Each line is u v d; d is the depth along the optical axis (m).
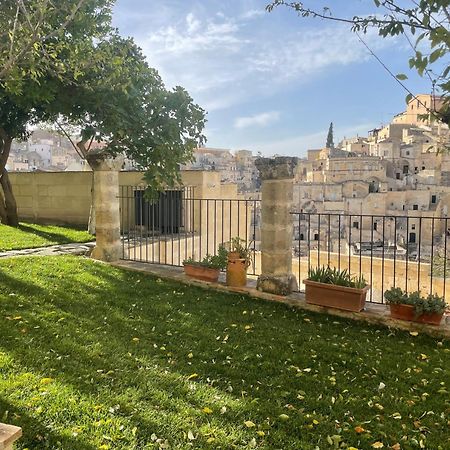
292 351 3.46
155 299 4.91
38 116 9.41
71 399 2.50
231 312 4.49
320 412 2.51
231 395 2.68
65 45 4.43
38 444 2.08
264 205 4.94
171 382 2.82
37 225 11.32
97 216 6.88
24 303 4.40
